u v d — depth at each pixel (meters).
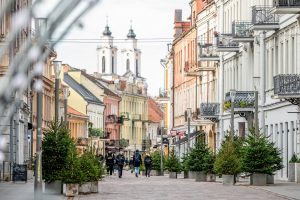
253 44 64.06
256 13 56.34
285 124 54.62
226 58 76.81
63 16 4.75
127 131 179.12
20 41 5.88
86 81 149.00
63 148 33.31
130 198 33.47
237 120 69.62
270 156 44.91
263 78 60.44
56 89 34.47
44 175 33.31
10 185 44.81
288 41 53.78
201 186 45.81
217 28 81.88
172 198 33.72
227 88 76.75
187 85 104.19
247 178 58.03
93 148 38.56
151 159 78.38
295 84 48.00
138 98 189.38
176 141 107.62
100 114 148.62
